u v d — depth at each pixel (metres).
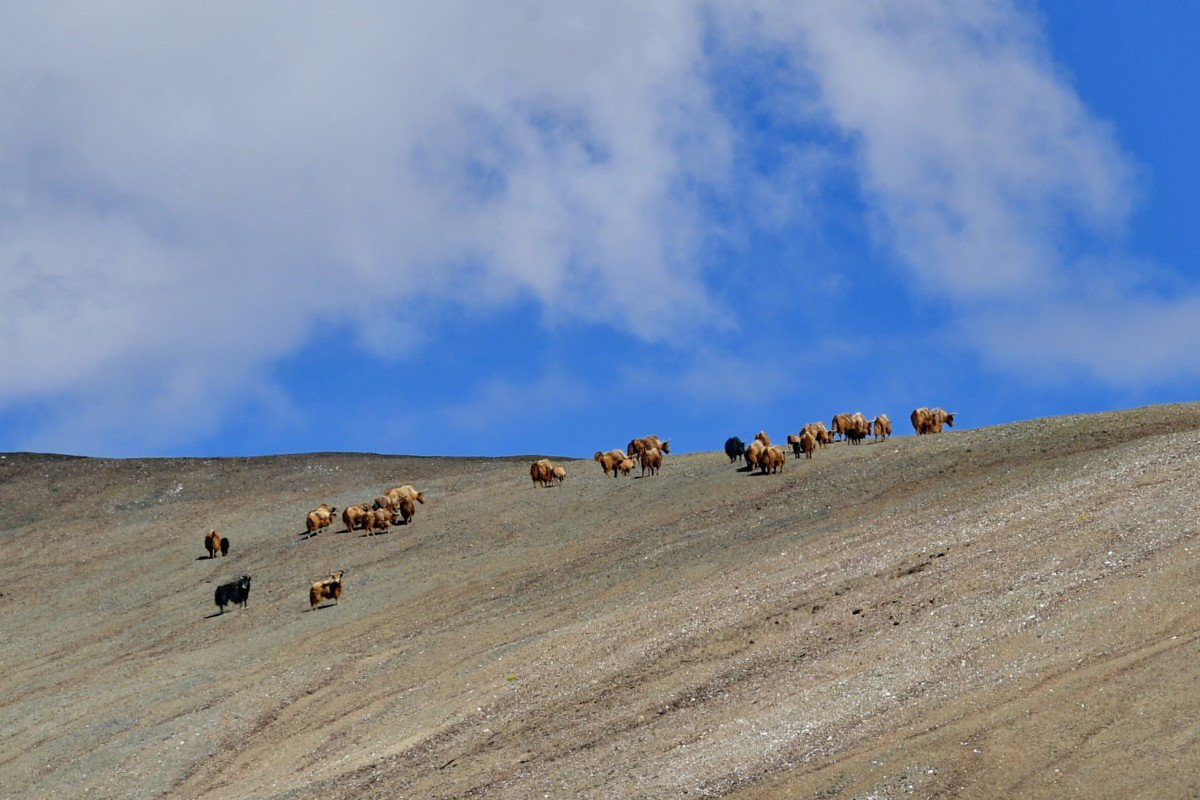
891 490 37.56
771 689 20.42
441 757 22.02
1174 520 21.31
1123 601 18.06
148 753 27.52
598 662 25.00
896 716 16.80
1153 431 36.97
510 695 24.64
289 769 24.22
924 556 25.03
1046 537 23.22
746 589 27.17
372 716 26.42
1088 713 14.76
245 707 29.83
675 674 22.94
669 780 16.81
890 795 14.31
